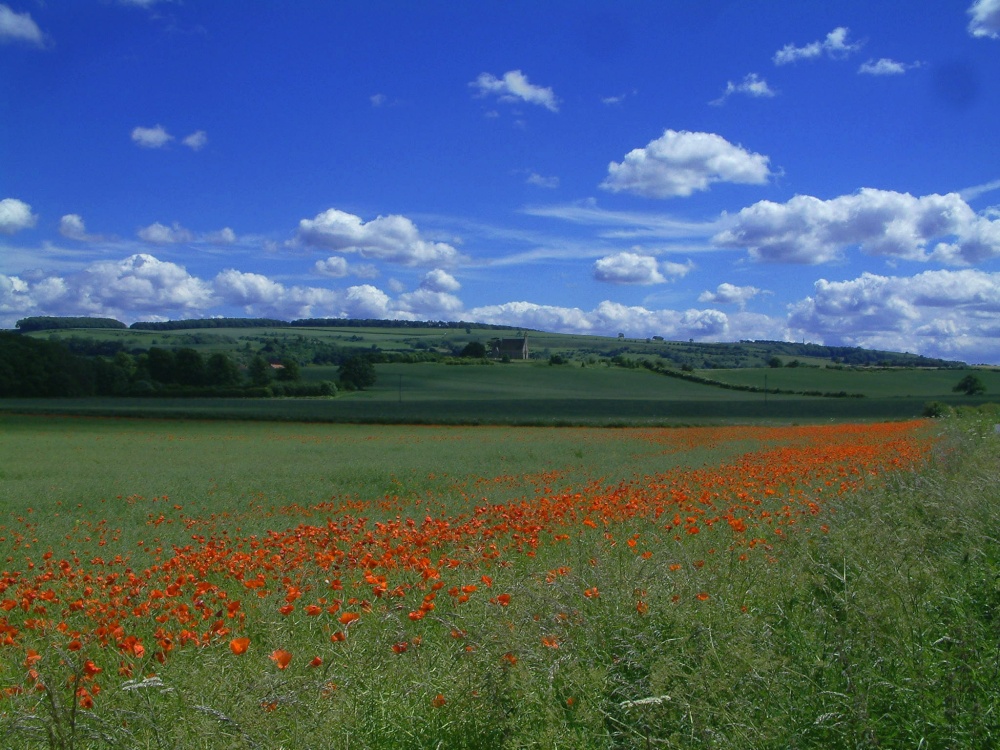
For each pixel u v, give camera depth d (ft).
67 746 11.73
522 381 372.38
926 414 206.69
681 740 11.85
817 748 11.72
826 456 62.85
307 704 12.63
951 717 11.73
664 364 443.32
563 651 13.87
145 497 62.49
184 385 322.96
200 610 20.53
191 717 12.78
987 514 22.82
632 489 45.57
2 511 56.13
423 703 13.33
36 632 19.63
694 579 17.47
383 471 82.33
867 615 14.25
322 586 22.72
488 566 24.91
